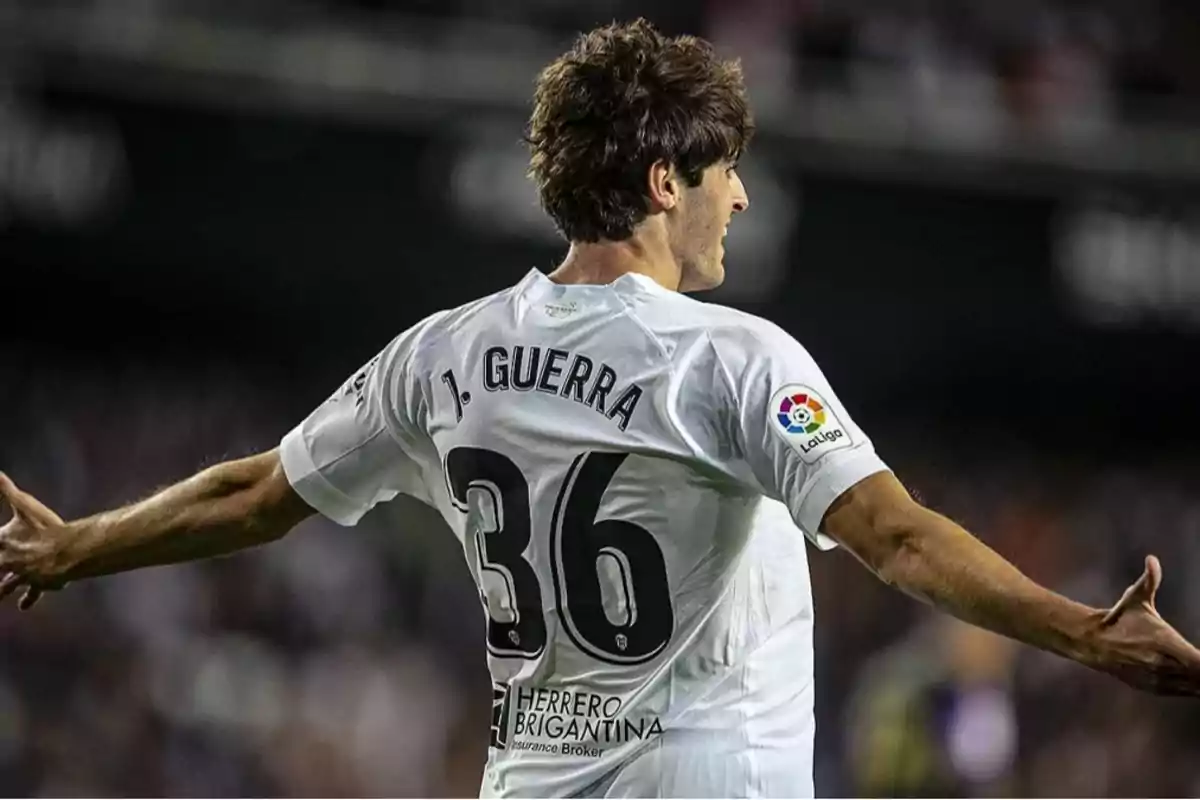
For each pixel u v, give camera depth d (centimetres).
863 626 4538
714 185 920
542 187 927
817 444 824
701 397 853
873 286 5103
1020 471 5878
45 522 1016
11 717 3653
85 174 4222
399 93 4516
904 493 816
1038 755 4169
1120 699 4356
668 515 854
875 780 2759
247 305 4978
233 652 4028
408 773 4119
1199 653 725
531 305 905
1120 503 5847
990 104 5166
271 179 4491
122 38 4172
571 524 866
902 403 5769
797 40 5066
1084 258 5231
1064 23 5484
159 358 5062
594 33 927
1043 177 5150
